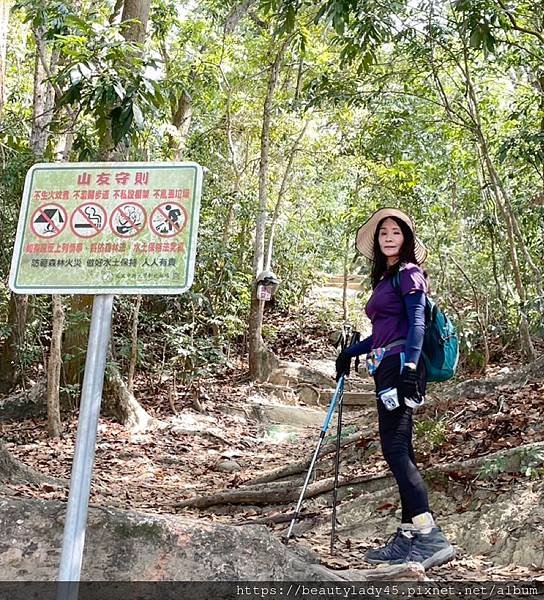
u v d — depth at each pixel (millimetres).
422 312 3668
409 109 10484
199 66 12008
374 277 4098
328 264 16328
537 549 3961
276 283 12000
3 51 8430
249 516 5547
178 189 2443
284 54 12062
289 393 11383
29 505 3314
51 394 8297
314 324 14781
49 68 10188
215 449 8492
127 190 2455
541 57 8312
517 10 7250
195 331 10602
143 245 2404
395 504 4902
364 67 7402
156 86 5148
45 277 2408
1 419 9047
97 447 8023
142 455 7867
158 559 3113
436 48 9133
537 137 7273
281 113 12078
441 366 3783
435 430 5746
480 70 9047
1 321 11211
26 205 2477
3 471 5391
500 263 10656
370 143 10945
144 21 8219
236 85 12758
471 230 10555
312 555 3834
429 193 10555
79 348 9195
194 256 2379
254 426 9906
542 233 9633
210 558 3121
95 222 2441
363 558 4055
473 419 6051
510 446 5230
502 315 10367
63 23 7250
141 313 10219
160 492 6488
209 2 12281
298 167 13773
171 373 10250
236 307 11984
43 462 7367
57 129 9492
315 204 14586
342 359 4305
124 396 9094
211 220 12328
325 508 5234
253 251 13273
